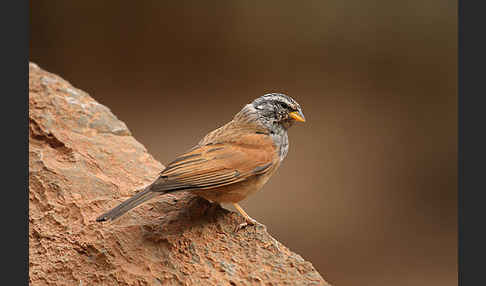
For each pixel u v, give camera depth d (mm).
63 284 8008
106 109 11711
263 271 8031
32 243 8523
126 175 9984
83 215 8883
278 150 9219
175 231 8516
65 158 10078
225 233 8617
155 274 7941
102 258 8188
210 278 7898
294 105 9438
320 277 7984
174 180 7992
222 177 8305
